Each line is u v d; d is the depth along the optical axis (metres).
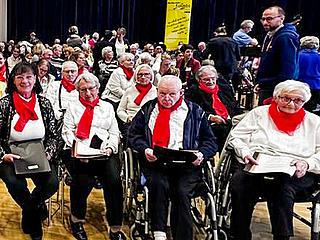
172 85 2.34
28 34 11.95
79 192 2.50
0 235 2.54
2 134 2.43
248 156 2.20
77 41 6.46
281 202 2.09
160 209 2.17
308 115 2.29
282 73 2.86
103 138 2.57
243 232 2.18
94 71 5.34
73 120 2.61
